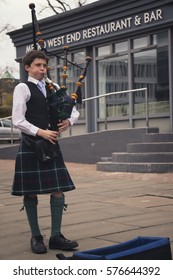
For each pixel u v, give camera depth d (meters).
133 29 14.22
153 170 10.51
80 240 5.00
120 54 14.94
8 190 9.15
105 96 14.27
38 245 4.58
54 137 4.43
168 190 8.38
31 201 4.61
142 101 14.32
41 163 4.50
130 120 14.45
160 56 13.76
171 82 13.29
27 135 4.53
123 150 12.55
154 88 13.95
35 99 4.48
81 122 16.28
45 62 4.61
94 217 6.17
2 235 5.37
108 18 15.01
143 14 13.92
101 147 13.20
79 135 13.81
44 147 4.39
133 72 14.61
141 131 12.09
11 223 6.00
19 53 18.86
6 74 35.16
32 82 4.54
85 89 16.19
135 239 3.37
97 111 15.77
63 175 4.57
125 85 14.83
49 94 4.59
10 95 35.03
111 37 15.02
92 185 9.30
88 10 15.53
